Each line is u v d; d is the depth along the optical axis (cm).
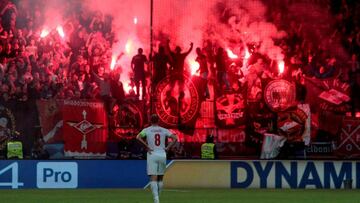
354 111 7688
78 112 7425
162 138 4894
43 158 7312
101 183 7275
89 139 7419
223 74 7638
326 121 7675
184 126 7538
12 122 7306
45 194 6284
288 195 6244
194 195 6181
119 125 7475
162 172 4888
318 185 7450
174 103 7550
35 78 7450
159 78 7562
